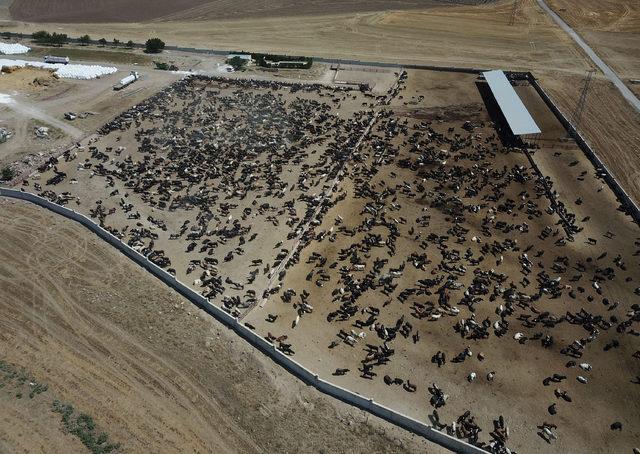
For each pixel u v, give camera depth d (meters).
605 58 131.12
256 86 116.25
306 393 52.25
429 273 67.06
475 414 51.09
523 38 144.75
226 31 152.00
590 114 105.50
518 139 96.12
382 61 131.38
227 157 89.88
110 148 93.75
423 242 71.88
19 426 48.38
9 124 101.50
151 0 177.50
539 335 58.94
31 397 50.97
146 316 60.16
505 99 104.12
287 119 102.19
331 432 48.72
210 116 103.50
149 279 65.50
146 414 49.69
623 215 78.06
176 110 106.88
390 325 60.06
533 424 50.41
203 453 46.50
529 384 54.12
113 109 107.81
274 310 61.66
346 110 106.62
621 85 117.44
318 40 145.25
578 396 53.03
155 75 122.88
